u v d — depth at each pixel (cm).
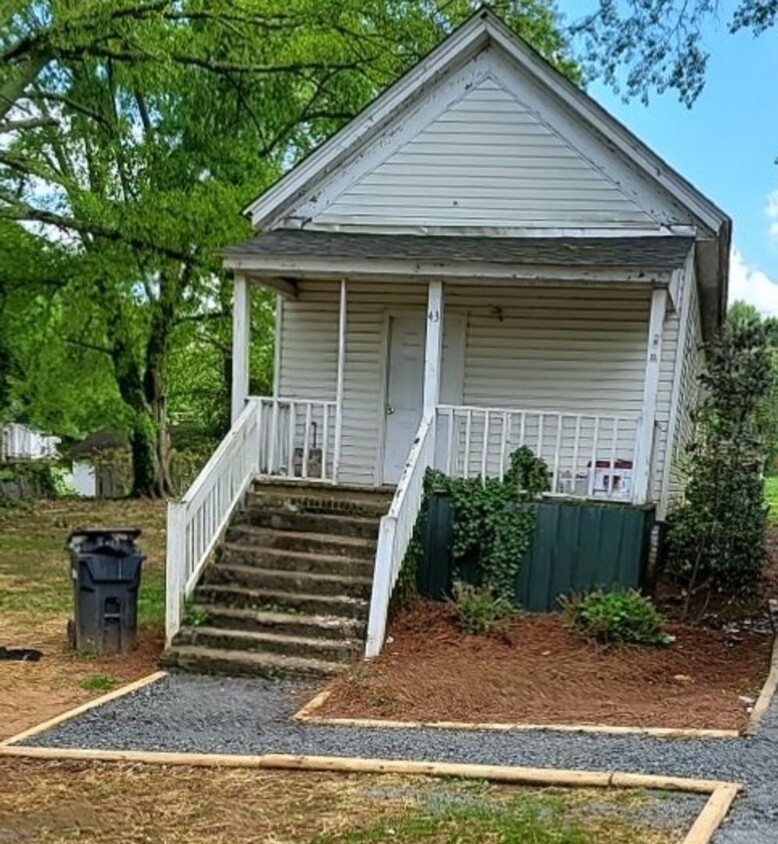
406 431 1039
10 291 1762
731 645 739
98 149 1577
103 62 1446
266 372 2238
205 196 1479
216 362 2477
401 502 760
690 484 890
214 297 1859
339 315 1015
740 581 903
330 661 683
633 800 387
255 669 674
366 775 439
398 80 997
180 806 403
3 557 1263
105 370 1997
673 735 493
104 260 1577
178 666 689
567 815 370
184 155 1580
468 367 1014
